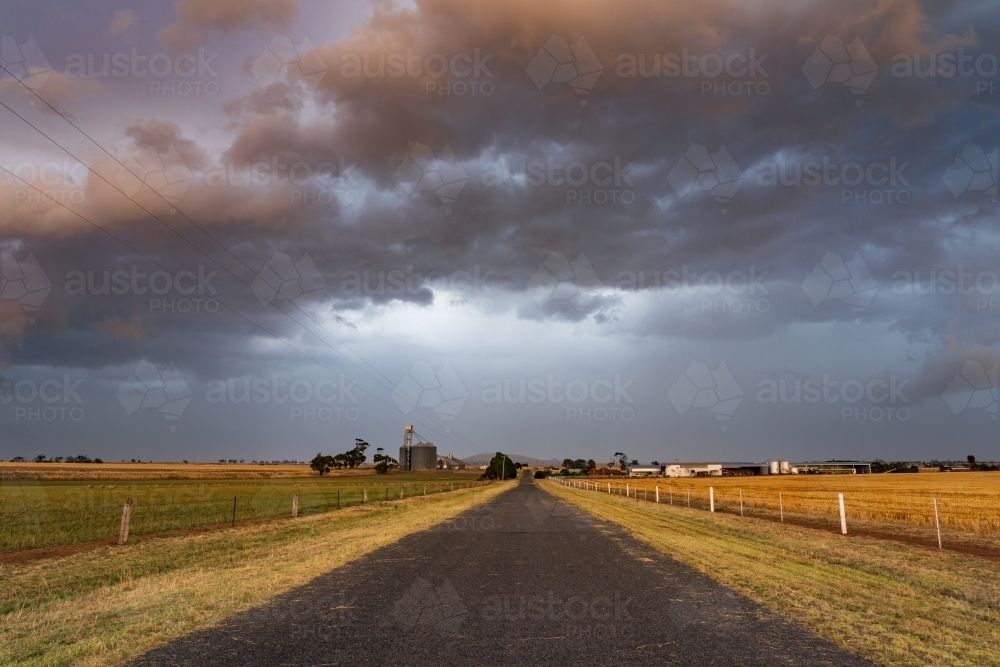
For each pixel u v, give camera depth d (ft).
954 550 55.01
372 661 19.17
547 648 20.70
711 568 37.63
